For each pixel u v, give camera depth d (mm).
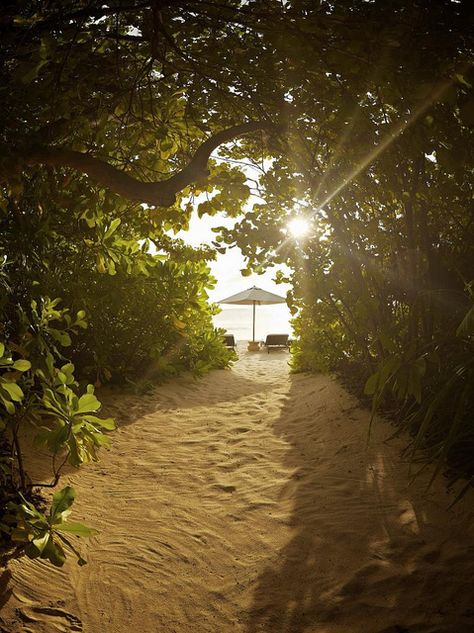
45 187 3957
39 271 5090
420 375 3049
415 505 4062
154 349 9266
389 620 2809
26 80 2645
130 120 3992
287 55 3195
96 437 3467
